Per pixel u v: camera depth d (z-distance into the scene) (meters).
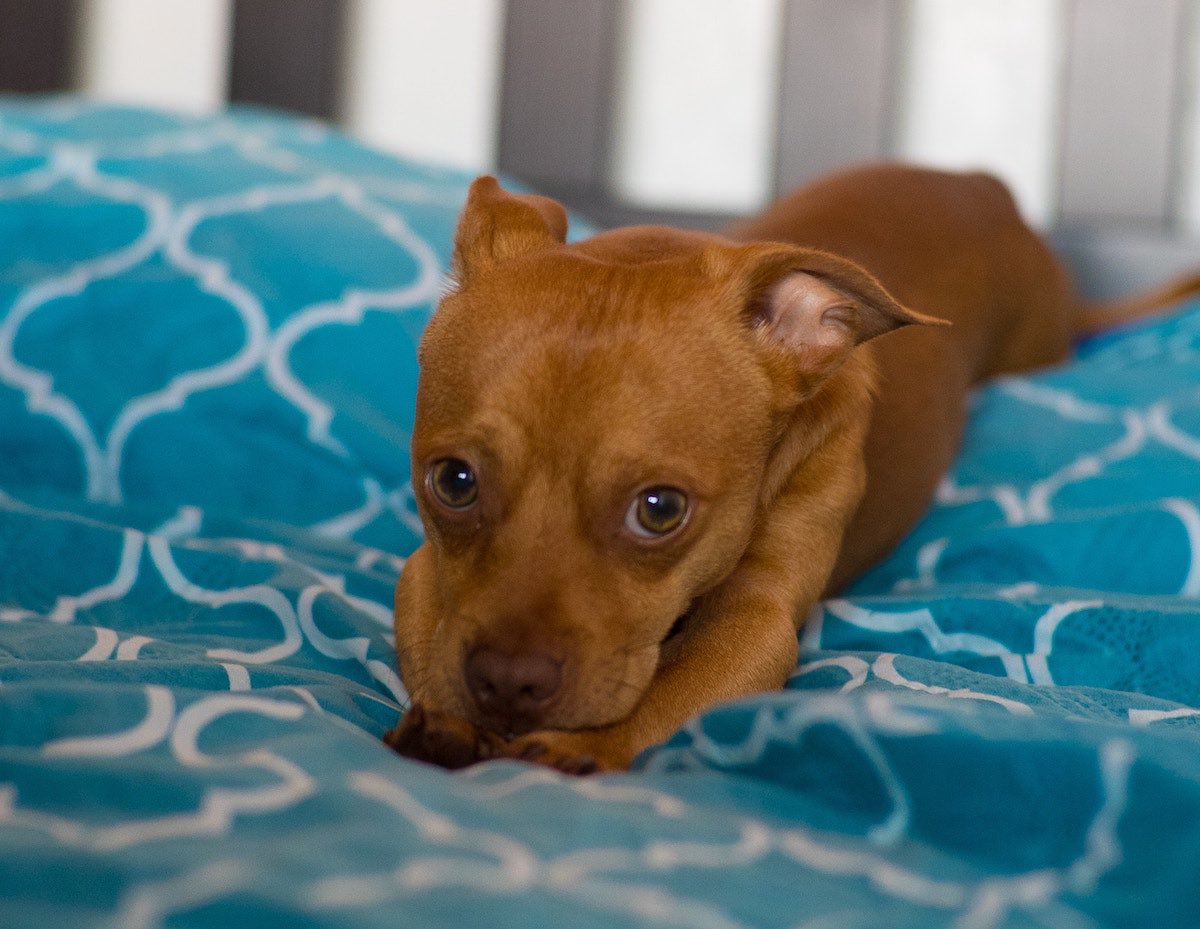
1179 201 1.23
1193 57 1.21
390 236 0.96
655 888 0.51
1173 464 0.89
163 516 0.84
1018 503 0.87
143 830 0.53
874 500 0.82
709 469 0.68
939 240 0.94
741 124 1.24
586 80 1.21
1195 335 1.06
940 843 0.58
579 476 0.66
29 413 0.89
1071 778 0.58
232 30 1.21
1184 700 0.73
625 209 1.21
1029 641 0.75
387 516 0.87
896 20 1.21
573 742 0.65
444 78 1.24
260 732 0.61
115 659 0.69
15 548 0.79
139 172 0.98
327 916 0.45
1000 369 1.02
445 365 0.69
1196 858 0.54
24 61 1.21
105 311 0.91
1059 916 0.52
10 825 0.53
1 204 0.95
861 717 0.59
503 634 0.65
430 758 0.64
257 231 0.95
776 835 0.57
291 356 0.90
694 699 0.68
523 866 0.52
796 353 0.71
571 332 0.68
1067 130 1.20
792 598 0.73
